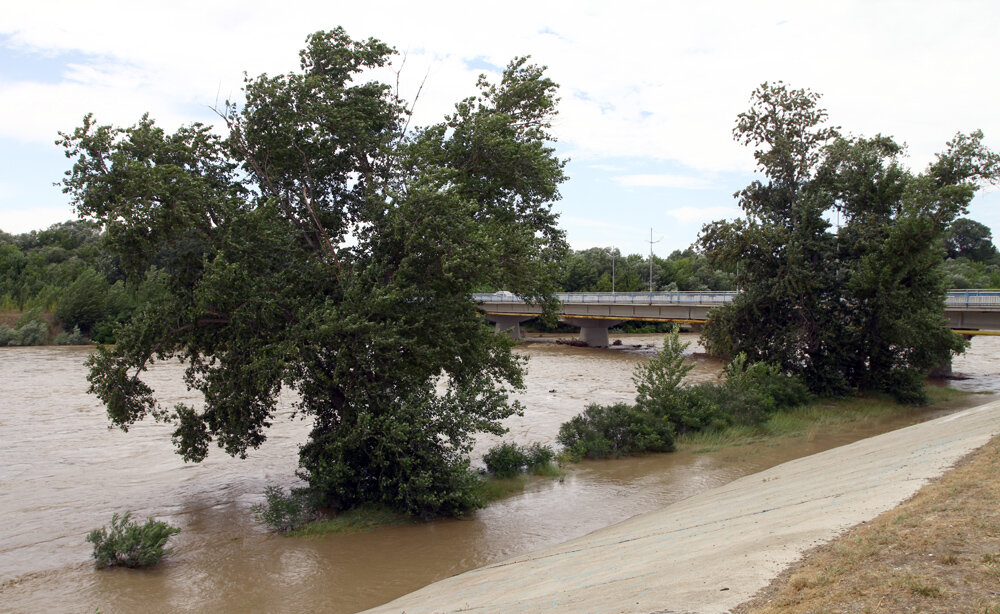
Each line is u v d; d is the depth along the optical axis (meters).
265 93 16.75
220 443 16.61
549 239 20.03
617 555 9.83
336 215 18.41
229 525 15.29
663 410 25.02
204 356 17.22
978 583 5.31
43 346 66.75
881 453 14.66
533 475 19.67
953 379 41.47
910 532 6.84
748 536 8.50
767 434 24.70
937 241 28.70
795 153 33.25
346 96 18.25
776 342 32.47
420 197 15.34
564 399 34.09
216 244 15.79
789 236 31.48
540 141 19.08
